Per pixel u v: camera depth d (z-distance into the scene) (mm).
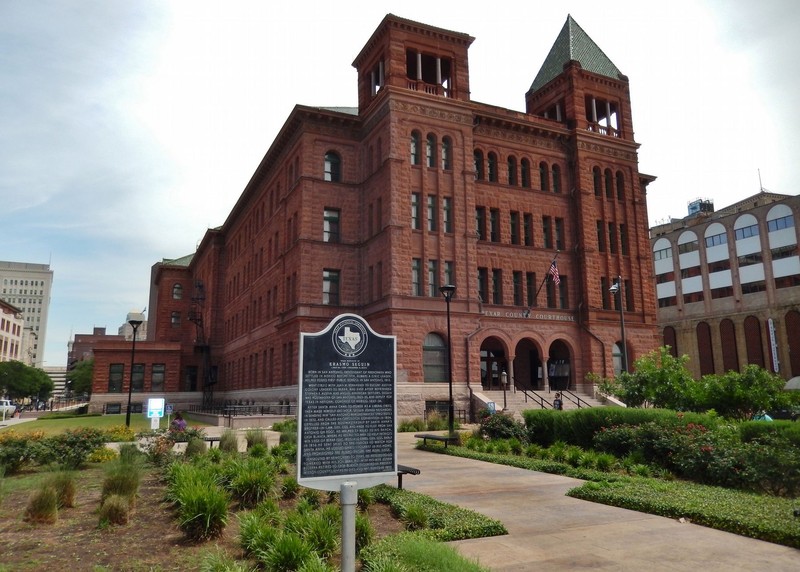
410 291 37094
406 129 38938
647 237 48906
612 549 8789
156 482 13398
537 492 13352
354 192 42156
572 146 46812
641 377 26906
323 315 39750
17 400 122562
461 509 10805
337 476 6945
